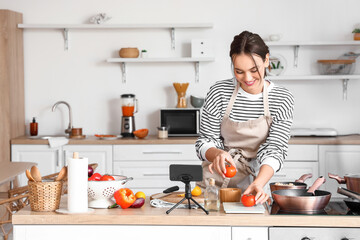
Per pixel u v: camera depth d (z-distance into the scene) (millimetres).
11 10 5203
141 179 4801
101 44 5332
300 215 1889
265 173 2197
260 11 5242
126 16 5305
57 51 5344
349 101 5293
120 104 5359
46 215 1931
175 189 2277
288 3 5230
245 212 1938
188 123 4988
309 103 5316
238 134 2461
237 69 2139
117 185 2072
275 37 5070
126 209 2045
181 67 5312
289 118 2389
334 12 5223
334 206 2066
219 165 2143
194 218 1902
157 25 5098
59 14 5324
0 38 4930
